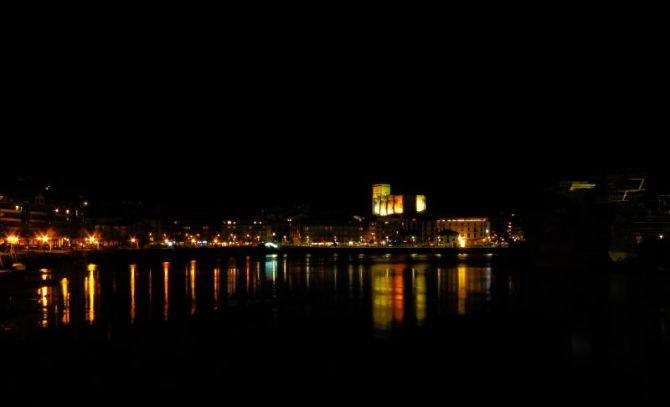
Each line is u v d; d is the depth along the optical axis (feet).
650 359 103.86
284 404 81.25
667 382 89.97
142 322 148.36
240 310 170.71
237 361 104.58
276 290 231.71
